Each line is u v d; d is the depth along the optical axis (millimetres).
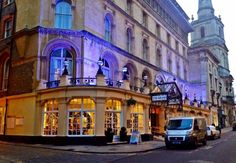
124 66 25953
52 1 21625
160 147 17828
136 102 21750
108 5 24844
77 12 21734
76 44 20969
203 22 61625
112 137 18906
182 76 42688
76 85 18266
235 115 71625
